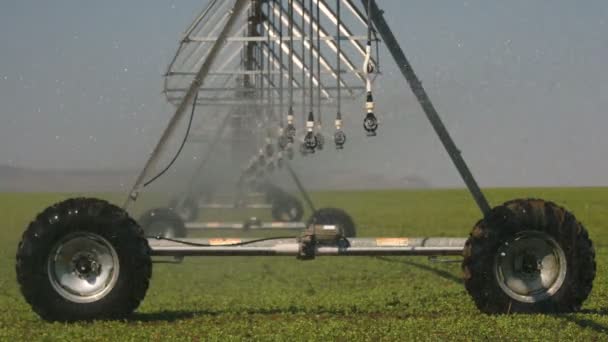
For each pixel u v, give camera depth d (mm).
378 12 32344
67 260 29578
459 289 37906
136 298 29594
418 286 40781
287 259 57312
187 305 34000
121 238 29469
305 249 31203
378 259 55938
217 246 31500
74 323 29125
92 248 29547
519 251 30312
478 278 30062
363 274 47844
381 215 121938
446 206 147500
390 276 46625
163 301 35750
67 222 29297
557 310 30062
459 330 26688
